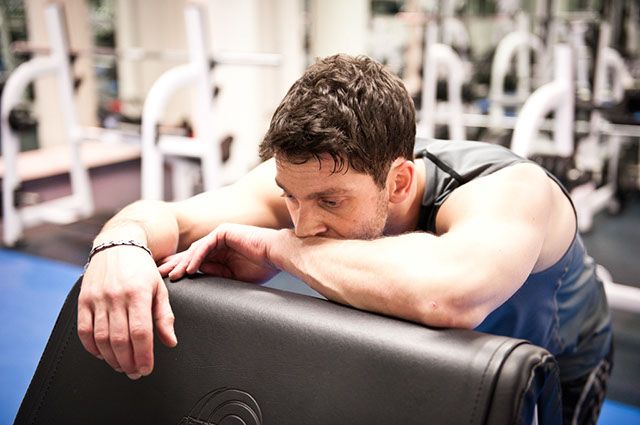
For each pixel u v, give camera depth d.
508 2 5.85
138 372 0.83
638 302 2.70
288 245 0.93
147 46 6.23
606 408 2.20
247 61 3.36
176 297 0.90
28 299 3.11
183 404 0.84
